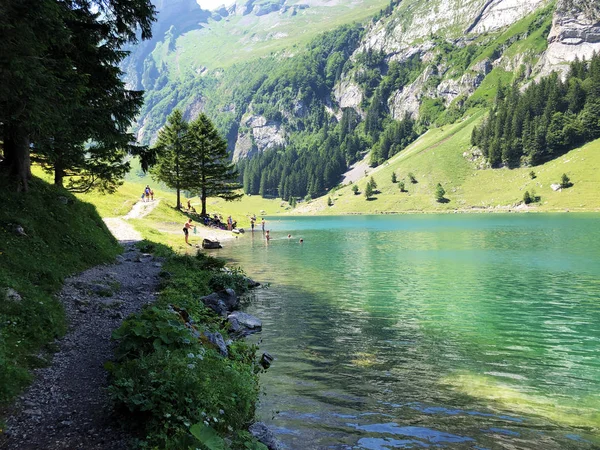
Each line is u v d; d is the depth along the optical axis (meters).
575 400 11.25
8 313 11.68
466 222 116.62
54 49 18.38
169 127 79.06
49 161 33.25
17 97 13.94
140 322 11.22
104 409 8.26
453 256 44.62
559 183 194.38
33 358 10.26
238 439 8.05
